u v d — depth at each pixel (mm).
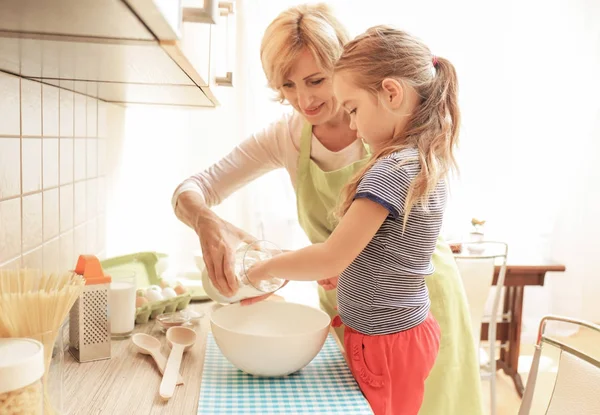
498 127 3191
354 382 1020
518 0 3084
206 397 920
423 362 1076
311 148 1368
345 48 1089
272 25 1227
